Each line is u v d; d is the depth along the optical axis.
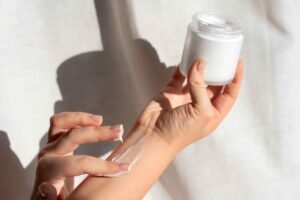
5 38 0.72
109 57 0.76
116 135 0.65
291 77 0.76
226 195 0.83
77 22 0.73
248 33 0.74
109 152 0.82
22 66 0.74
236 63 0.68
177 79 0.74
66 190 0.75
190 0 0.73
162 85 0.78
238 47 0.67
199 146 0.80
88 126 0.67
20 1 0.71
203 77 0.66
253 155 0.80
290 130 0.78
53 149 0.68
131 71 0.77
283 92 0.77
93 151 0.82
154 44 0.75
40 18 0.72
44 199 0.67
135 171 0.66
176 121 0.67
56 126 0.69
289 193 0.82
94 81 0.77
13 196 0.83
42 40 0.73
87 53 0.75
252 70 0.76
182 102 0.74
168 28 0.74
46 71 0.75
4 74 0.74
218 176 0.82
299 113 0.78
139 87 0.78
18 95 0.75
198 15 0.69
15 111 0.76
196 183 0.82
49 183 0.67
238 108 0.78
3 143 0.78
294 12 0.73
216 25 0.66
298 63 0.75
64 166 0.65
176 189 0.84
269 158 0.80
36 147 0.79
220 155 0.80
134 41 0.75
